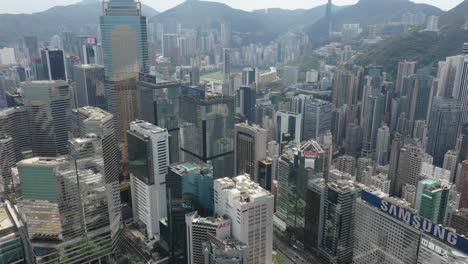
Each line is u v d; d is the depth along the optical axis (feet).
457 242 629.92
